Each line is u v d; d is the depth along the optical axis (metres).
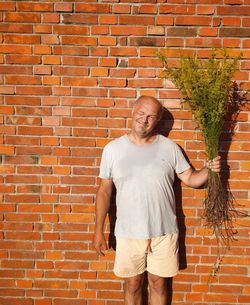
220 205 2.90
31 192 3.13
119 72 3.02
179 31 2.98
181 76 2.78
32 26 2.99
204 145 3.08
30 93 3.05
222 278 3.20
